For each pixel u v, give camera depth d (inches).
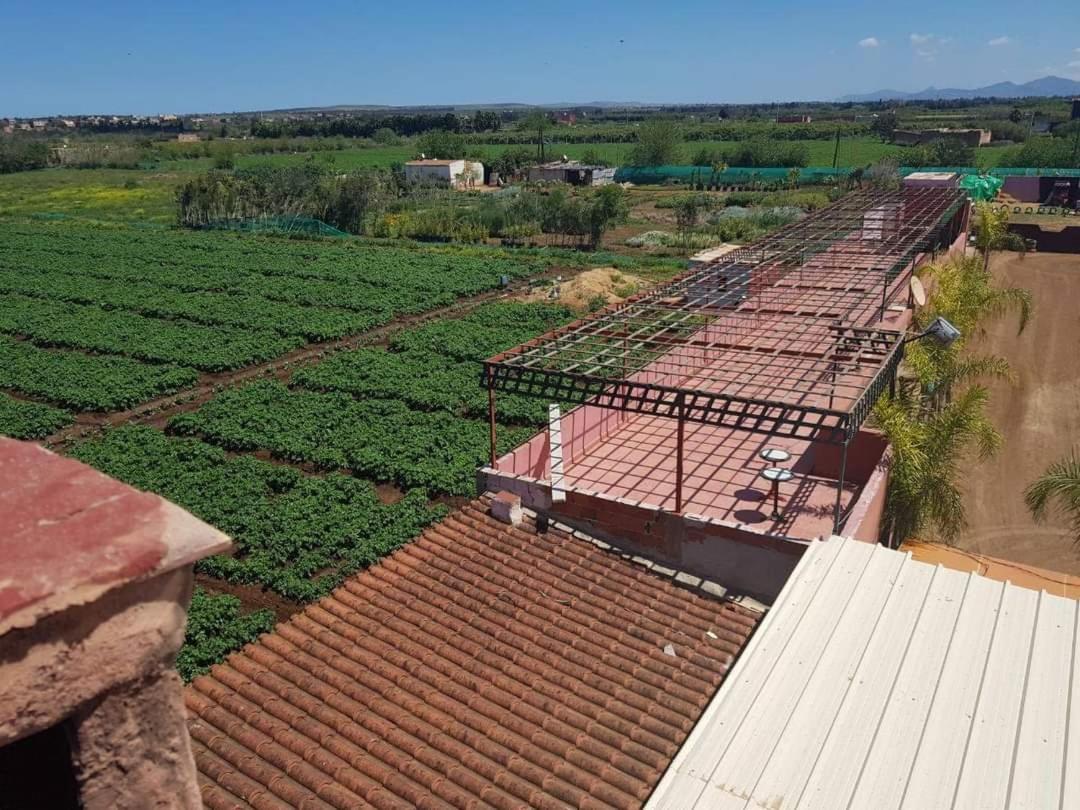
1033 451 1059.3
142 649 115.3
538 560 605.9
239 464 1048.2
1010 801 294.2
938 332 706.2
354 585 590.6
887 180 2028.8
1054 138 3752.5
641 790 393.7
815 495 676.7
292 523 891.4
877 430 684.7
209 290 2073.1
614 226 2778.1
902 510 698.2
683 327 821.2
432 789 400.2
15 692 103.7
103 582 105.9
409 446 1089.4
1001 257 2062.0
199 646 705.0
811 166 4308.6
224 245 2608.3
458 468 1023.6
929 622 398.6
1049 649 377.7
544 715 448.8
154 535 113.9
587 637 518.9
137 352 1540.4
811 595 422.0
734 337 885.8
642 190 3988.7
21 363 1466.5
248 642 717.3
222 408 1230.9
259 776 412.8
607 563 602.5
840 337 738.2
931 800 296.2
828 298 997.8
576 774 403.5
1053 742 322.7
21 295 2038.6
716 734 329.1
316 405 1250.0
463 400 1275.8
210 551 117.8
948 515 709.3
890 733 328.8
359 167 4788.4
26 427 1185.4
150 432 1162.6
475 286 2028.8
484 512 664.4
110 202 3784.5
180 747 128.3
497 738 432.8
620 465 746.2
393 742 434.3
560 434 716.0
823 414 535.2
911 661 370.9
